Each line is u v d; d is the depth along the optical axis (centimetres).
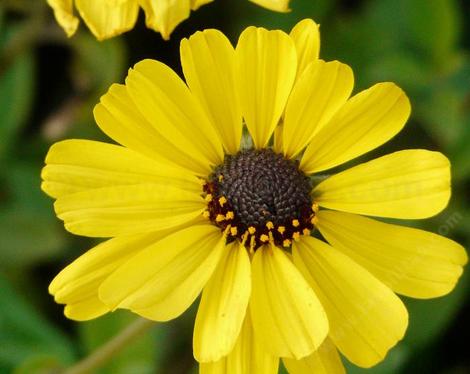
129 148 24
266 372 24
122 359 30
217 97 25
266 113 25
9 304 31
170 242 24
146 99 24
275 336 24
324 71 24
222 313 24
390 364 28
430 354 31
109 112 24
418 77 31
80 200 24
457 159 31
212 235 25
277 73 25
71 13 26
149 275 24
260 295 24
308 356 24
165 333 31
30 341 30
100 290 24
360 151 25
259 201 25
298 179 25
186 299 24
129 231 24
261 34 24
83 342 31
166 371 31
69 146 24
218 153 25
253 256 25
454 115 31
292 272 24
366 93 24
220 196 25
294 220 25
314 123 25
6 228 31
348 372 28
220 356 23
